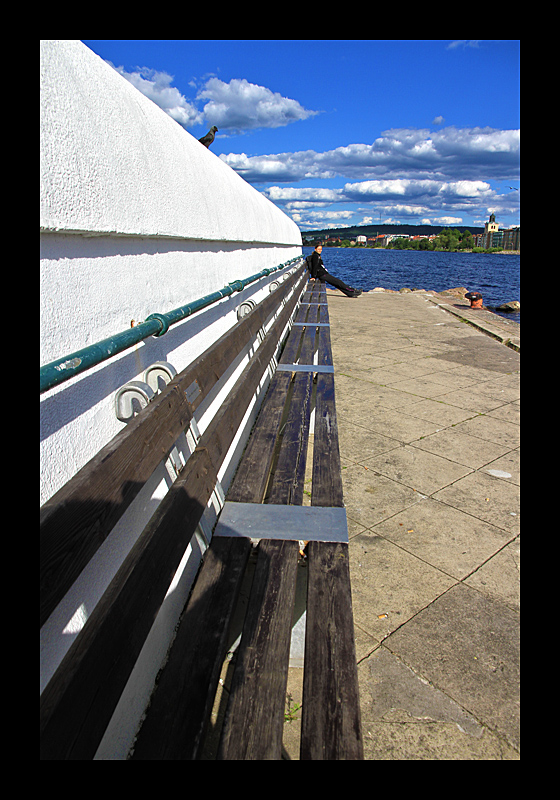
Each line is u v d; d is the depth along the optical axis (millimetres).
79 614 1229
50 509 933
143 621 1114
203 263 2689
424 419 4516
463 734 1603
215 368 2277
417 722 1646
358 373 5992
